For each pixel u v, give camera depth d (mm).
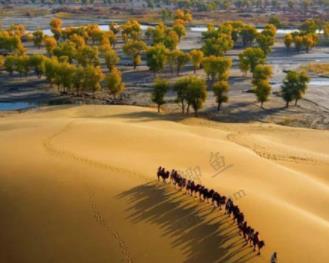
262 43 195500
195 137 78938
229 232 45531
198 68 174875
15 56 161875
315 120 119875
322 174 75562
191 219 47375
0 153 61812
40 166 57219
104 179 54375
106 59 165750
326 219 54844
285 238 46000
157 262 42250
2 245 46031
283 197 58656
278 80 160375
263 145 89375
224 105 130375
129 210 48750
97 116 112188
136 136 73000
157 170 58188
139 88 148750
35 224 47781
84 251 44094
